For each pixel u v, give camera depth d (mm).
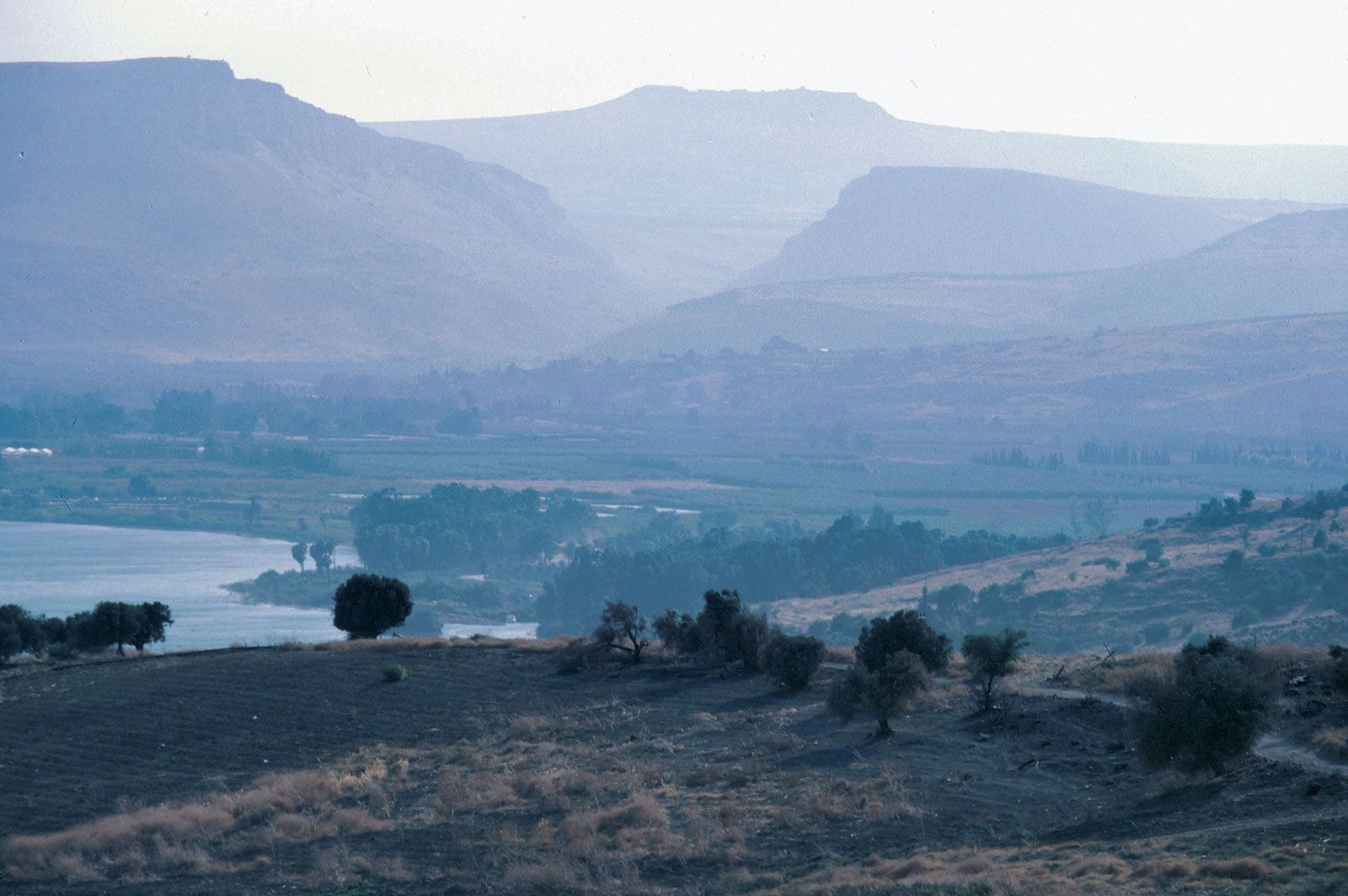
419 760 76875
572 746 76812
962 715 75125
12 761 77250
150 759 77938
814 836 57031
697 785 67125
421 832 62469
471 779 70375
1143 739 58250
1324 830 46844
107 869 59656
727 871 53688
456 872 56031
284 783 70875
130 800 70750
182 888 55969
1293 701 67000
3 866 60688
